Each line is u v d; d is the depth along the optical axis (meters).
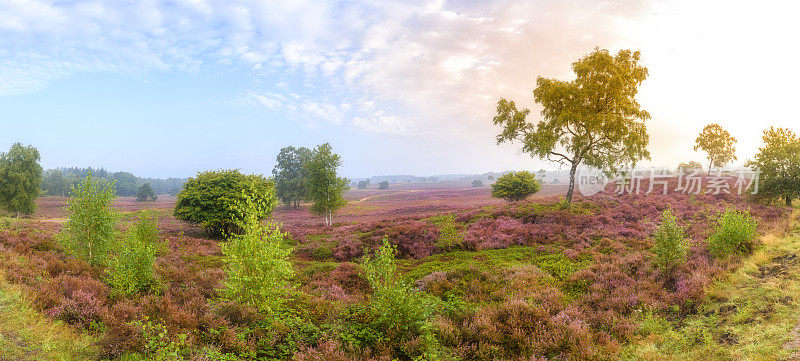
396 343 7.43
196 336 6.95
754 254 12.09
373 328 8.02
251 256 8.34
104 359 5.98
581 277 12.43
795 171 25.42
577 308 9.56
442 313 9.39
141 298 8.70
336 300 10.97
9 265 9.85
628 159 30.09
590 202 31.02
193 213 31.23
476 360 7.16
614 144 29.89
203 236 32.50
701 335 7.54
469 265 14.56
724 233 12.97
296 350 7.00
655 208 26.84
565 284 12.25
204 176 34.09
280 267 8.45
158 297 9.19
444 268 15.22
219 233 32.69
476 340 7.87
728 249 12.69
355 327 8.07
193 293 9.93
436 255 18.88
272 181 35.88
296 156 88.50
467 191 135.62
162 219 54.84
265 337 7.26
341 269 15.05
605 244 17.67
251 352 6.59
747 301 8.48
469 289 11.80
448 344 7.67
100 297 8.45
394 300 7.72
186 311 8.18
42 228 22.05
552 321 8.32
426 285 12.41
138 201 132.12
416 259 19.03
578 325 7.96
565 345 7.53
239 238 8.66
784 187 25.77
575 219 23.64
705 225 19.03
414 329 7.71
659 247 11.59
